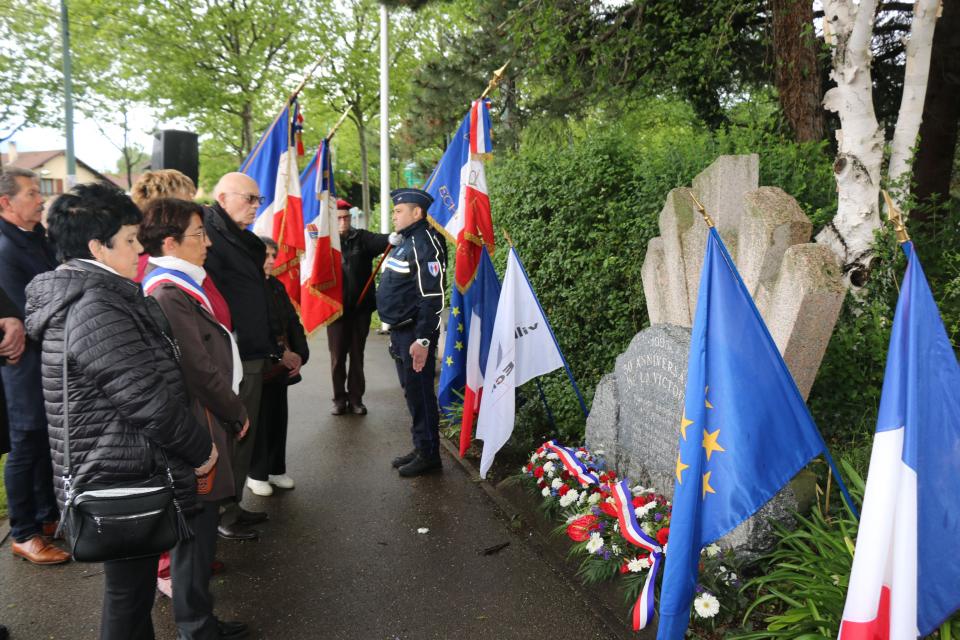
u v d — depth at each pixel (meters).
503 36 8.91
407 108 10.34
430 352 4.89
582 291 5.36
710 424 2.56
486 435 4.57
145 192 3.51
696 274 3.78
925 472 2.17
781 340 3.12
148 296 2.45
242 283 3.62
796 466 2.54
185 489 2.31
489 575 3.55
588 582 3.40
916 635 2.07
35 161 48.38
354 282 6.48
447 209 4.95
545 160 5.98
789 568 2.87
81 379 2.12
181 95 16.73
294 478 5.03
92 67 16.47
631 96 8.55
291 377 4.62
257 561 3.74
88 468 2.11
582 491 4.08
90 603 3.28
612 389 4.21
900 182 4.35
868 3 3.99
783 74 6.25
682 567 2.52
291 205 4.78
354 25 18.03
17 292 3.72
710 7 7.33
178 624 2.76
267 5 16.75
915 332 2.11
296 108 5.07
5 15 15.42
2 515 4.25
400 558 3.76
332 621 3.14
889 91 7.92
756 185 3.63
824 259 3.05
